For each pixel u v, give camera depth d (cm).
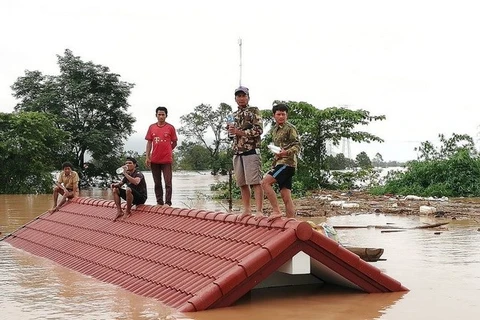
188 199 2752
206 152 7269
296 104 3181
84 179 4750
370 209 2122
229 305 752
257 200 947
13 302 805
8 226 1759
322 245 779
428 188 2847
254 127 943
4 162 3844
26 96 4838
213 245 884
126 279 923
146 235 1072
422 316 704
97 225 1266
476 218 1816
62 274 1020
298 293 826
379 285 826
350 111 3175
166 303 780
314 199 2603
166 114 1274
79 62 4812
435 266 1029
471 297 799
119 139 4869
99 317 720
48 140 4166
